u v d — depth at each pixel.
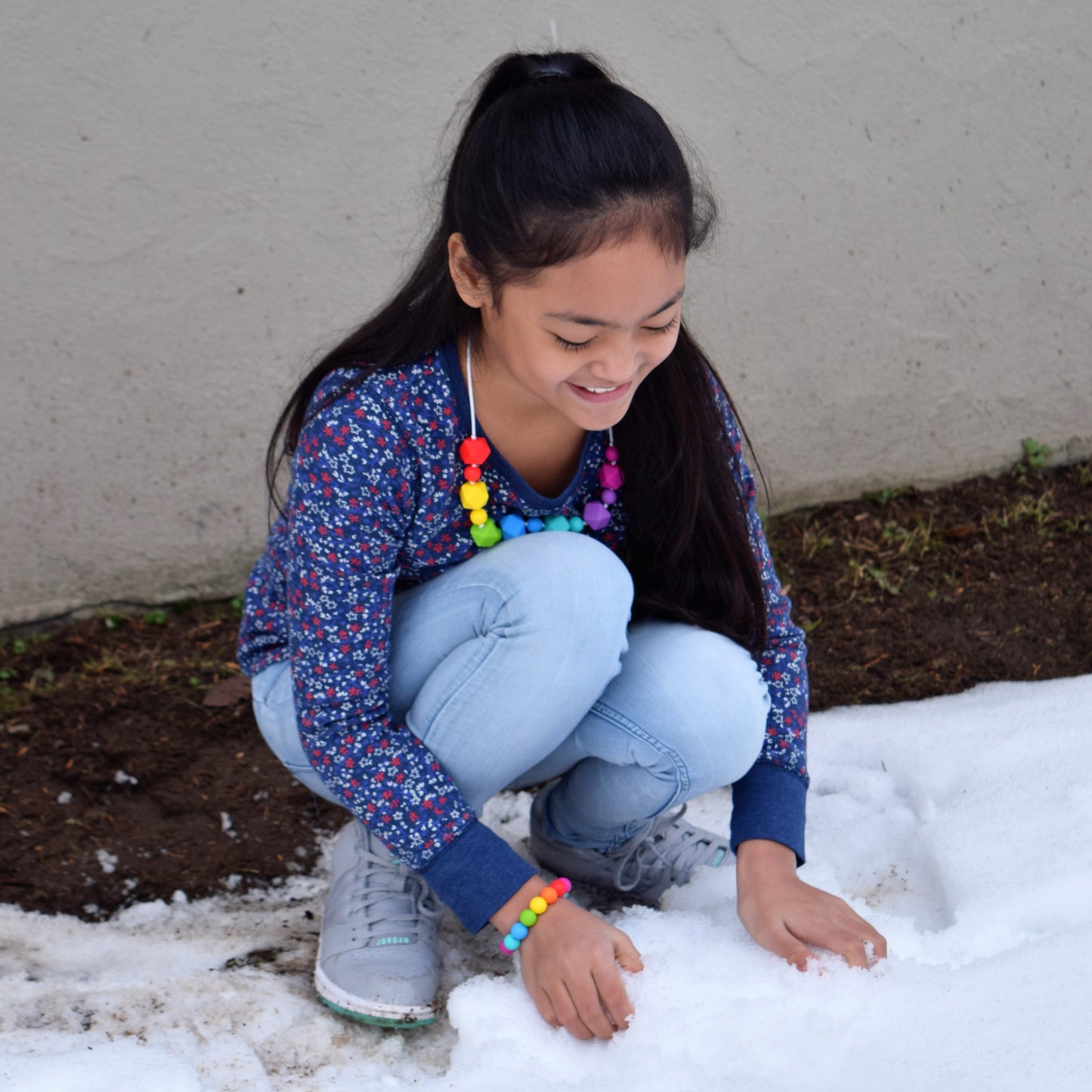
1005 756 2.12
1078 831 1.84
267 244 2.65
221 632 2.82
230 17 2.47
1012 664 2.57
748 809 1.69
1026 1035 1.39
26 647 2.76
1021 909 1.70
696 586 1.74
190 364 2.71
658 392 1.63
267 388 2.77
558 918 1.54
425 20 2.57
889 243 3.01
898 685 2.53
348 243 2.69
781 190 2.90
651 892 1.93
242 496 2.86
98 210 2.54
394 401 1.53
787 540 3.11
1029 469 3.31
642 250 1.33
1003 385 3.24
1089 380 3.29
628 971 1.54
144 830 2.21
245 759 2.39
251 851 2.18
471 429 1.58
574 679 1.61
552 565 1.60
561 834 1.93
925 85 2.89
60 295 2.59
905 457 3.24
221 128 2.55
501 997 1.58
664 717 1.66
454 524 1.68
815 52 2.80
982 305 3.14
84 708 2.50
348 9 2.53
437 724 1.65
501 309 1.41
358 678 1.59
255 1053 1.61
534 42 2.64
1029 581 2.86
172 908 2.04
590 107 1.34
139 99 2.49
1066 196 3.08
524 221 1.33
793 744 1.73
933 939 1.66
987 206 3.04
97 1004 1.70
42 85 2.44
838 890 1.84
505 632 1.60
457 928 1.90
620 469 1.71
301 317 2.72
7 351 2.60
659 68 2.73
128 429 2.73
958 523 3.12
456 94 2.63
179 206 2.58
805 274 2.99
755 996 1.52
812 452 3.17
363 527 1.52
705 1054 1.46
